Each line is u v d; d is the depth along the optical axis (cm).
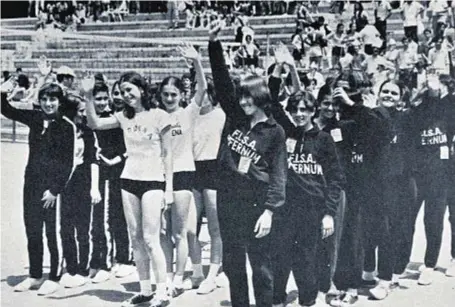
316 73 669
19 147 739
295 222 481
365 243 544
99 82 529
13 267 565
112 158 545
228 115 456
